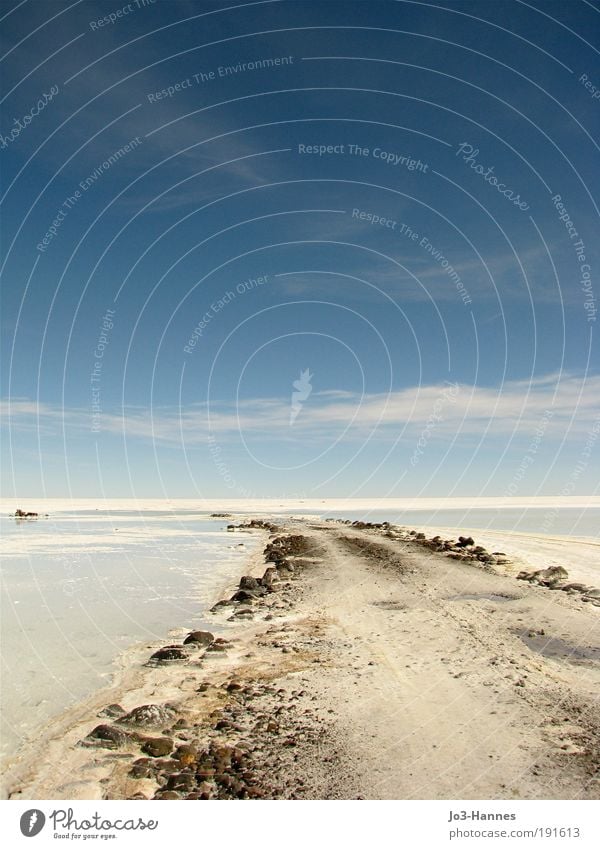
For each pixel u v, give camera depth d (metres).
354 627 12.92
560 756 6.72
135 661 10.81
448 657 10.44
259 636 12.44
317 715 8.05
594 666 9.79
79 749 7.20
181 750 7.02
